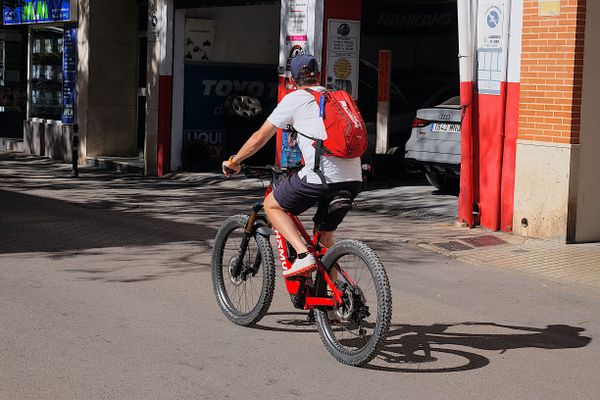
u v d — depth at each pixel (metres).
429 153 15.11
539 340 7.16
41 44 23.94
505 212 11.99
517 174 11.77
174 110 19.22
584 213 11.38
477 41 12.18
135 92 22.17
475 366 6.39
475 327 7.50
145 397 5.54
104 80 21.80
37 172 19.88
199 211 13.77
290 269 6.57
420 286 8.96
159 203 14.69
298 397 5.63
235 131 20.00
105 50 21.73
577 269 9.95
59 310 7.54
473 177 12.35
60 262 9.55
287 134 16.23
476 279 9.38
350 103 6.49
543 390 5.94
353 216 13.51
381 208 14.15
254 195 15.95
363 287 6.20
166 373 6.01
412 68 22.28
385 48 22.20
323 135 6.33
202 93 19.55
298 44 15.90
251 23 19.98
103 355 6.35
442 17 21.53
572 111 11.08
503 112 11.88
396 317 7.74
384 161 16.78
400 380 6.03
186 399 5.53
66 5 21.92
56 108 23.44
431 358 6.55
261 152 20.19
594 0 11.05
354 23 15.95
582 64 11.06
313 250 6.65
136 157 22.20
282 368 6.21
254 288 7.23
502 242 11.37
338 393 5.73
